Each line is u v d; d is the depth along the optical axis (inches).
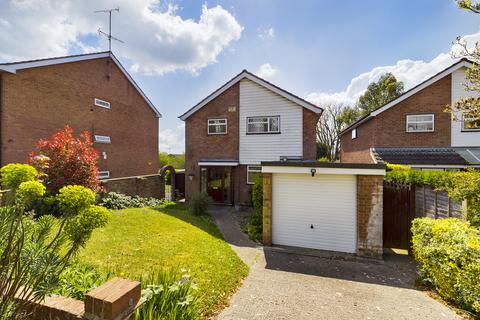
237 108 521.0
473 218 186.7
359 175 240.2
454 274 144.8
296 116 487.8
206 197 413.7
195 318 108.2
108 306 59.4
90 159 314.0
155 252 200.8
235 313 134.3
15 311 61.8
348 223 249.1
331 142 1450.5
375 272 200.2
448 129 477.1
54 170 282.8
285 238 268.4
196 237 258.1
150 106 732.0
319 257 233.9
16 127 379.9
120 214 316.8
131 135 652.1
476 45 183.3
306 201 262.2
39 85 414.6
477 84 194.5
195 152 546.3
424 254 172.9
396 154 481.4
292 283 175.8
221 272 177.9
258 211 327.0
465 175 195.5
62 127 453.7
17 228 65.5
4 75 366.9
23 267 62.1
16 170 66.4
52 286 64.7
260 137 506.6
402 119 505.4
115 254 189.6
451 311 140.6
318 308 142.5
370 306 145.9
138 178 481.1
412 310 141.8
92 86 523.5
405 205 259.4
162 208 413.7
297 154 486.6
